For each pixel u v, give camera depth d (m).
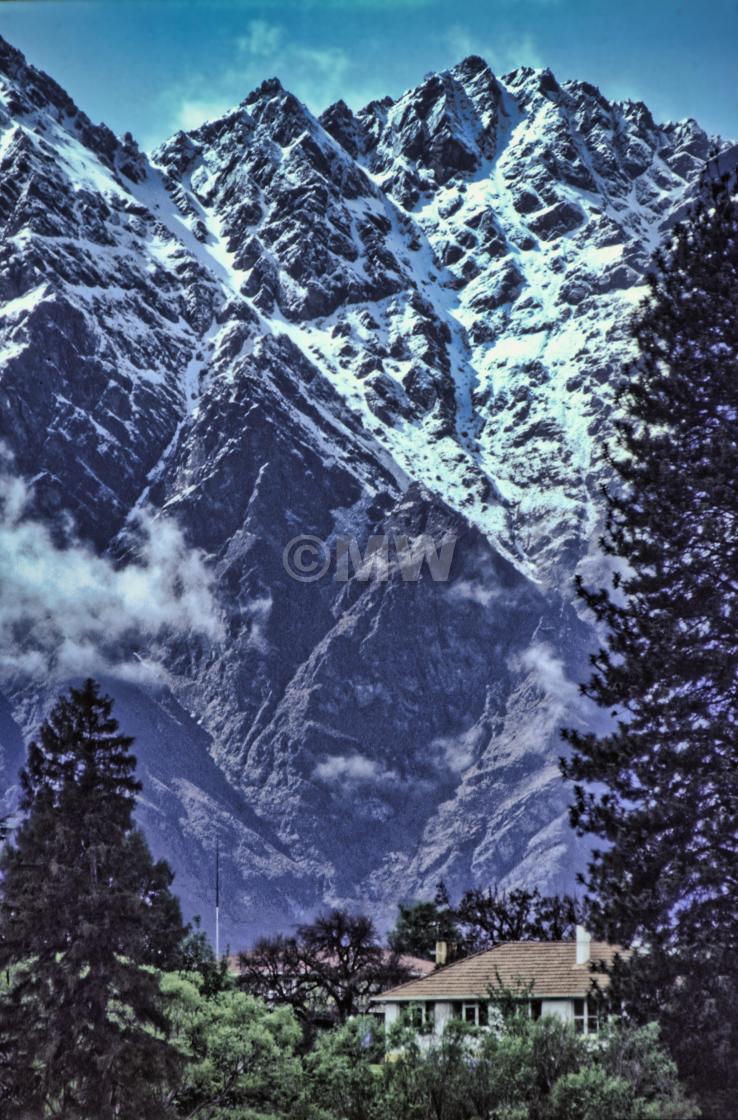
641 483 75.56
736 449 72.75
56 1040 76.81
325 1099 70.88
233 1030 76.31
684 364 76.44
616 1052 63.53
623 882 69.31
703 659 71.25
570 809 72.12
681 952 66.44
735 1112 63.16
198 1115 76.25
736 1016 64.81
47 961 79.50
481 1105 64.44
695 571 73.50
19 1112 76.44
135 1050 76.56
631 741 71.06
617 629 74.56
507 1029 66.56
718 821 68.44
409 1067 66.50
